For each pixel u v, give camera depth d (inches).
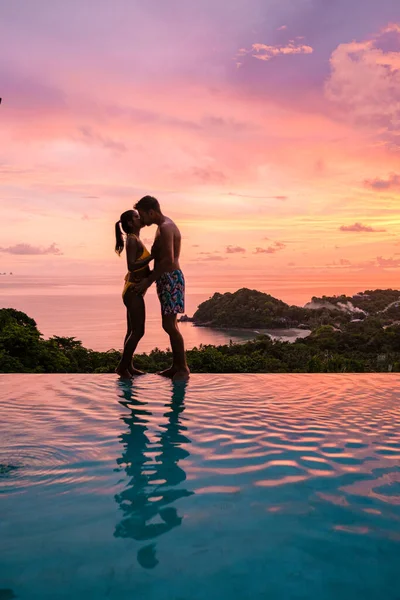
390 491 94.7
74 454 114.7
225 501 89.1
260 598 60.0
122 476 100.9
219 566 67.2
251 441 126.1
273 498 90.6
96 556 69.5
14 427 137.1
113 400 172.1
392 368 3159.5
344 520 81.9
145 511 84.2
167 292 204.7
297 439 128.1
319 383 206.5
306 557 69.8
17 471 102.9
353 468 107.3
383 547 72.9
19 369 1200.2
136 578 63.9
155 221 202.8
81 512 83.8
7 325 1350.9
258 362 2281.0
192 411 157.2
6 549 71.2
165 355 1995.6
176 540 74.2
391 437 130.6
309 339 4505.4
